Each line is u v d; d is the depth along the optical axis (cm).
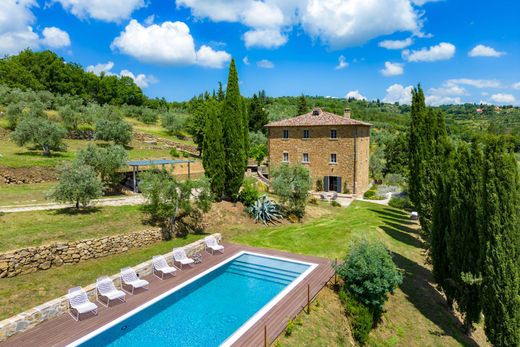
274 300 1350
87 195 1852
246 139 3088
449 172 1525
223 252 1903
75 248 1529
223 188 2627
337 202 3431
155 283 1466
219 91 5712
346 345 1202
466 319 1428
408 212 3291
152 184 1892
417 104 2361
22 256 1359
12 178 2534
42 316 1113
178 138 5934
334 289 1467
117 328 1120
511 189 1180
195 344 1068
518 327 1166
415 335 1374
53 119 4491
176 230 2061
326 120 4003
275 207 2677
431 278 1881
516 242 1179
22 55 7994
